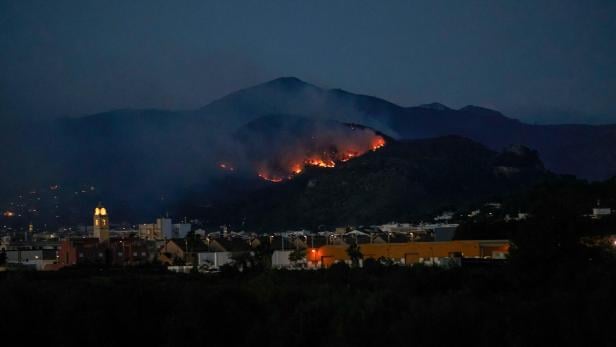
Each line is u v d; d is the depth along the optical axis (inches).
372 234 6968.5
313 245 6402.6
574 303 2046.0
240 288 2910.9
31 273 4197.8
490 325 2030.0
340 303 2514.8
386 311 2342.5
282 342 2394.2
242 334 2568.9
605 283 2111.2
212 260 6087.6
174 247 6668.3
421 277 2913.4
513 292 2704.2
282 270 4052.7
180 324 2561.5
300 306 2571.4
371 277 3346.5
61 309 2659.9
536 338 1950.1
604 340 1881.2
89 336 2573.8
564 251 2815.0
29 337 2664.9
